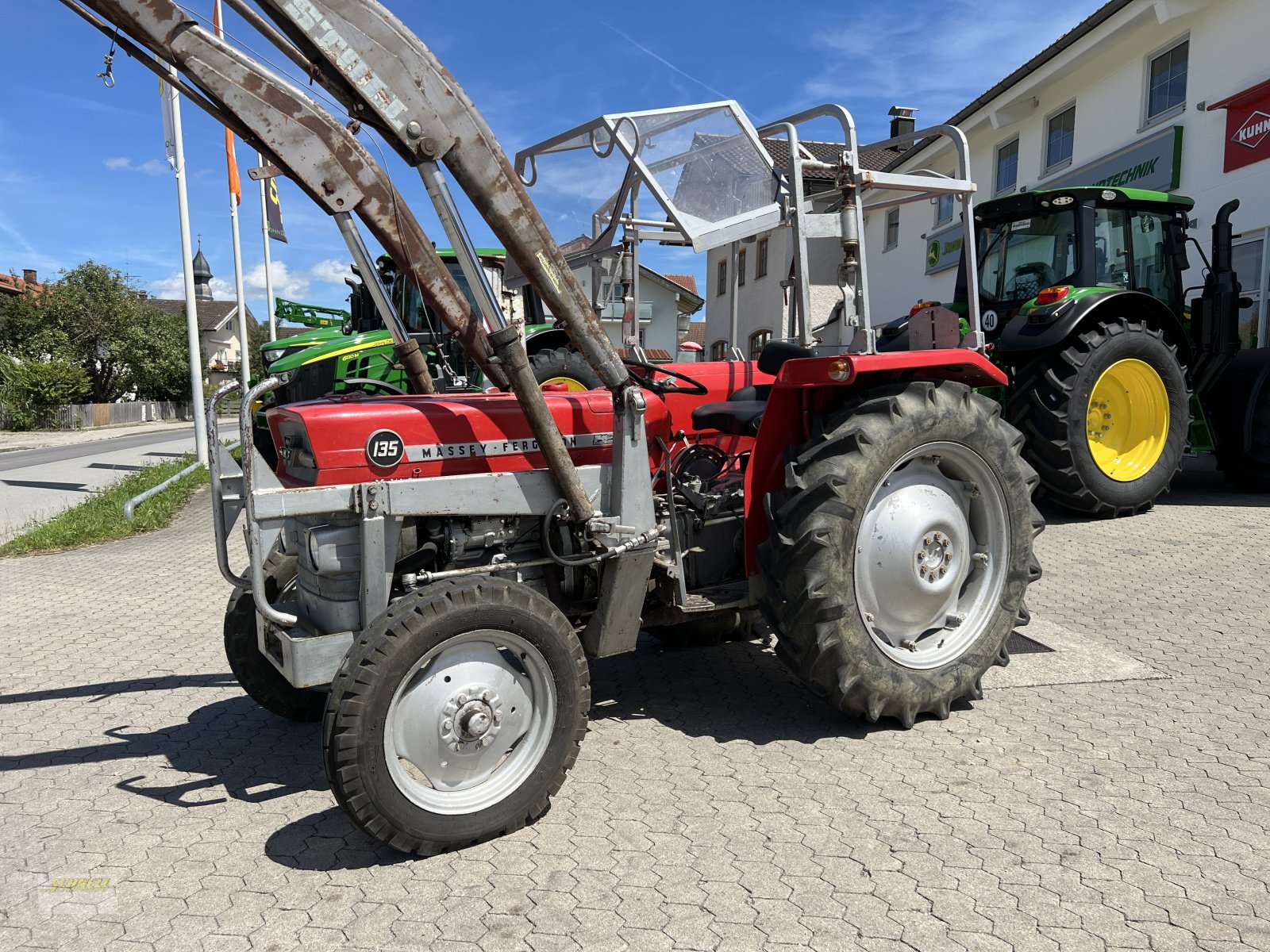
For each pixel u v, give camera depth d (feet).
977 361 11.00
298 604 9.37
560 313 8.71
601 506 9.68
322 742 7.40
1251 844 7.70
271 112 7.70
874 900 7.05
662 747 10.06
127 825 8.63
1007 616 11.00
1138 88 36.06
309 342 32.01
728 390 13.74
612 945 6.57
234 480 9.71
